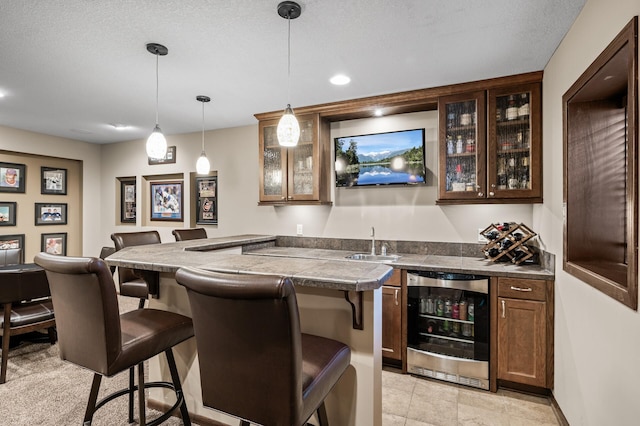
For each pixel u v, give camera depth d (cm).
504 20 193
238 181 433
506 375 245
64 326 155
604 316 153
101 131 456
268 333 113
